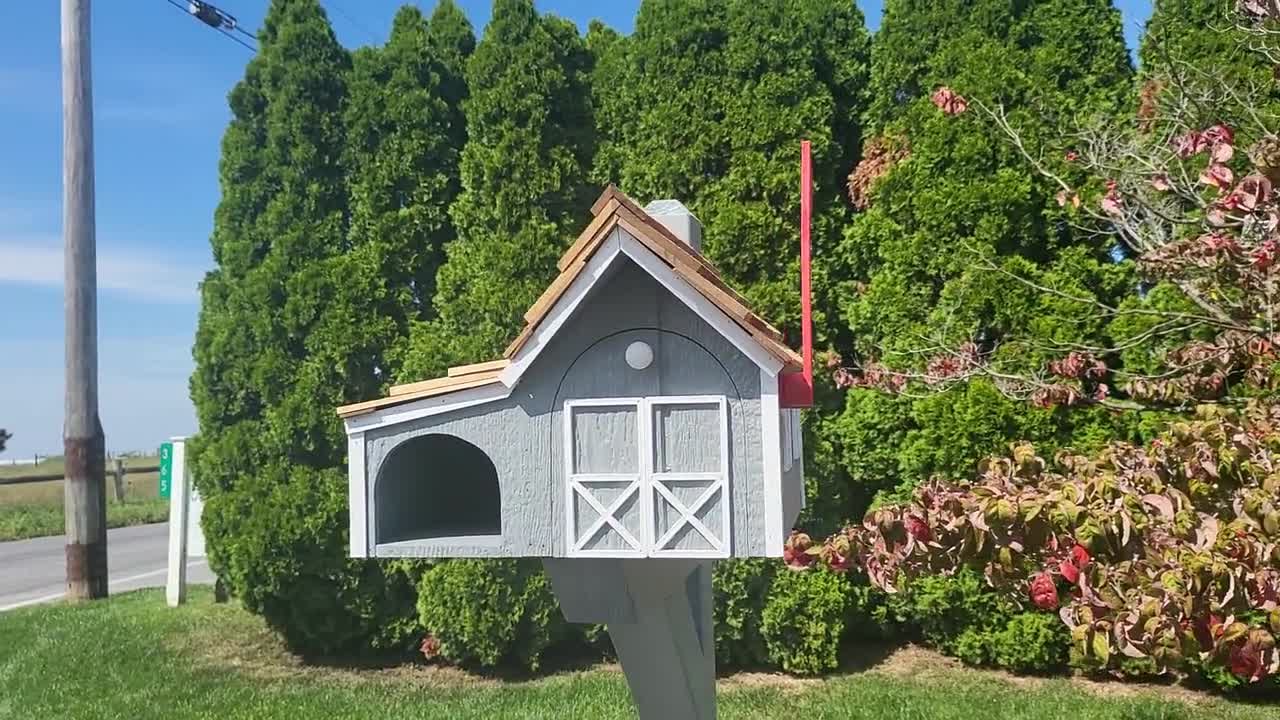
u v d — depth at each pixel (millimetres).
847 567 2607
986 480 2633
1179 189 3723
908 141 6285
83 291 8367
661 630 3029
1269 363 3453
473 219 6547
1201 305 3623
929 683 5824
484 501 3799
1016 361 5332
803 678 6055
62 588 10227
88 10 8359
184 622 7328
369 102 6699
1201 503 2432
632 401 2613
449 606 6203
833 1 6605
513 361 2627
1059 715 5160
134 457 24344
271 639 6906
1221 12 5031
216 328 6754
